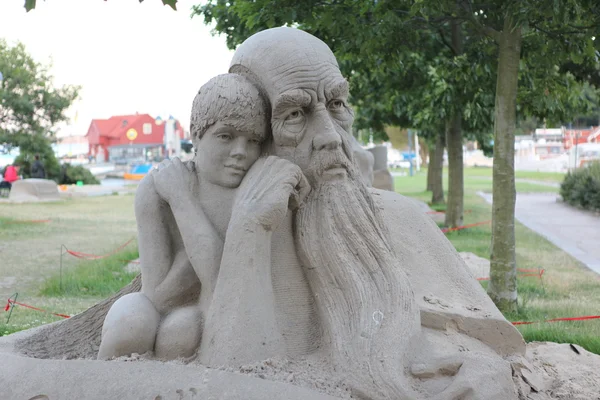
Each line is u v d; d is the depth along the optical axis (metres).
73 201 18.22
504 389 2.34
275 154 2.72
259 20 6.25
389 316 2.49
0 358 2.48
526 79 7.59
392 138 38.75
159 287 2.62
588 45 5.51
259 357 2.38
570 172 17.23
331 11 5.95
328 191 2.67
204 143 2.68
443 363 2.37
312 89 2.64
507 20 5.65
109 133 48.94
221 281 2.45
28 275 7.48
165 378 2.20
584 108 9.06
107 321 2.53
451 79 8.54
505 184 5.75
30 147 24.69
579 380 3.33
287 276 2.64
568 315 5.48
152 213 2.69
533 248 9.58
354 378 2.30
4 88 23.67
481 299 2.98
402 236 3.11
